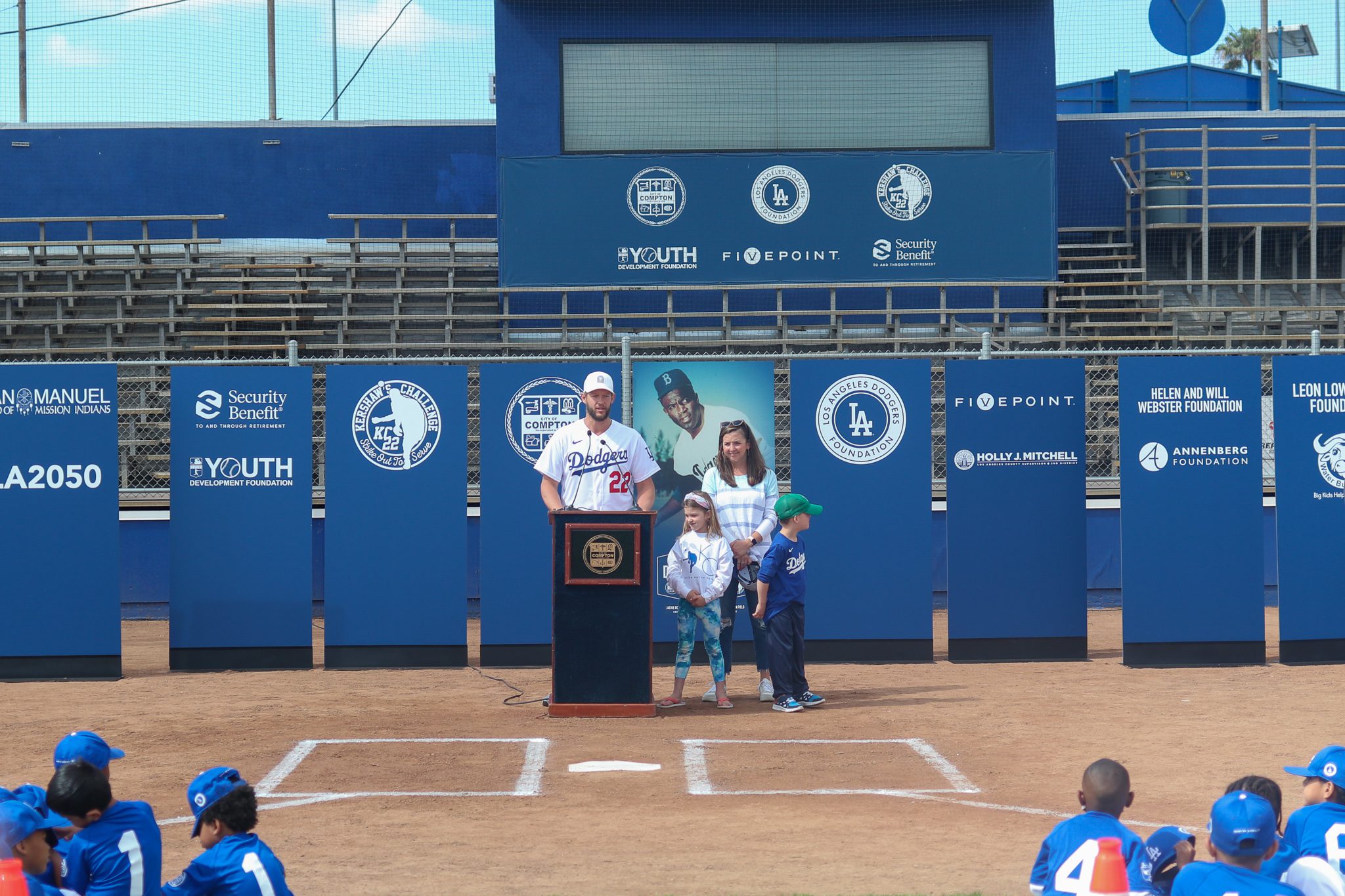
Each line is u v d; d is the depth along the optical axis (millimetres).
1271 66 33875
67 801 4410
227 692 10461
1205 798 7062
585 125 20031
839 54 20094
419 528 11469
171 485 11344
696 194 19781
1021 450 11656
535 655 11531
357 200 22312
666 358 11734
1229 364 11406
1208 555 11430
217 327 20391
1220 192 22641
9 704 9977
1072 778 7543
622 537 9422
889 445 11672
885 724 9094
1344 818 4676
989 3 20094
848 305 20297
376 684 10805
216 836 4527
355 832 6469
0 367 11039
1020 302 20719
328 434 11422
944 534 15352
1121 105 26906
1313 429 11469
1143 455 11406
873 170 19797
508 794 7242
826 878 5672
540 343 18516
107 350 19062
